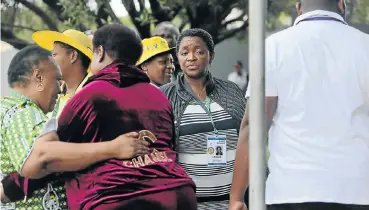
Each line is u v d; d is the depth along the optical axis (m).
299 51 3.64
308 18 3.72
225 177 4.73
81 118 3.66
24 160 3.71
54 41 4.65
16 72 3.99
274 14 12.91
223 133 4.73
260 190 3.14
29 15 13.41
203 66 4.77
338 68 3.62
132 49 3.89
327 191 3.54
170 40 6.41
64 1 12.46
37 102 4.01
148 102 3.78
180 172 3.79
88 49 4.68
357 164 3.57
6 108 3.91
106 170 3.63
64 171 3.67
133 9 12.86
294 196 3.58
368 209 3.57
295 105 3.61
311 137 3.58
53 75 4.04
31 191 3.88
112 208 3.59
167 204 3.65
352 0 10.66
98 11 12.64
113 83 3.74
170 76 5.50
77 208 3.68
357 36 3.70
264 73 3.13
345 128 3.58
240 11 13.62
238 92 4.92
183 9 13.23
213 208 4.73
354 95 3.61
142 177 3.64
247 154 3.90
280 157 3.64
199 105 4.75
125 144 3.63
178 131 4.69
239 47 16.27
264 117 3.14
